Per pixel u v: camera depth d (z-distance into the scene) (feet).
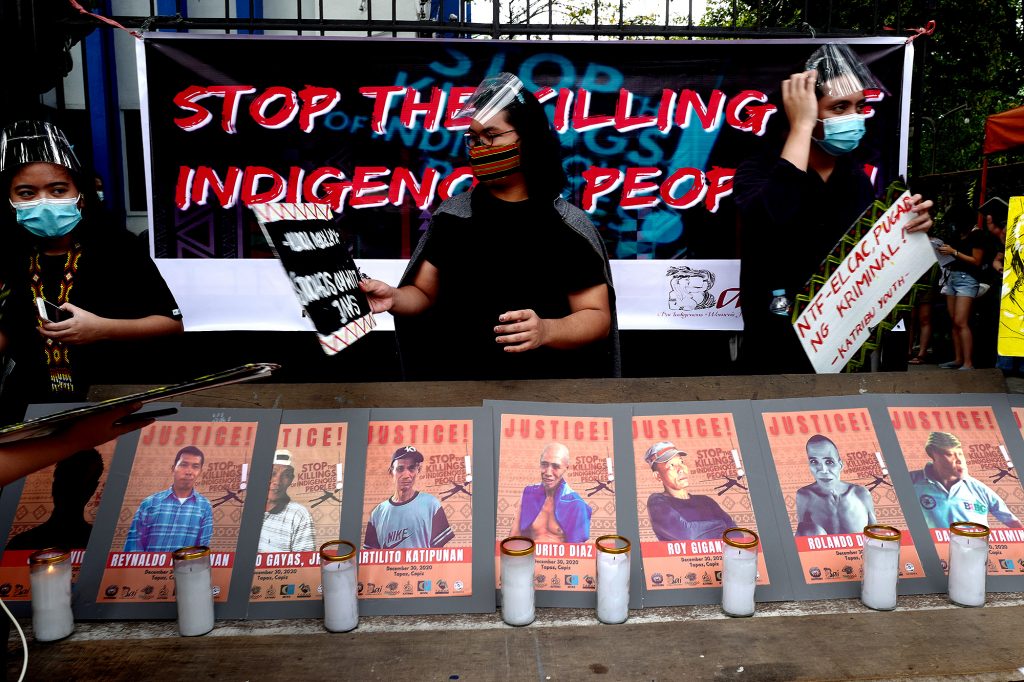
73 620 4.29
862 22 20.01
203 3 11.67
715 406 5.25
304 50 8.16
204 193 8.34
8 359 7.13
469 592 4.49
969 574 4.49
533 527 4.76
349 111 8.27
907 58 8.16
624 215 8.48
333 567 4.20
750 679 3.70
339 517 4.71
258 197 8.36
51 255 6.99
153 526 4.66
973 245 19.13
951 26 28.40
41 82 7.89
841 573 4.69
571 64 8.21
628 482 4.93
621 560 4.28
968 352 19.44
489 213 7.22
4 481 3.10
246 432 4.98
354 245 8.48
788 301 7.97
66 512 4.73
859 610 4.46
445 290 7.41
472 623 4.32
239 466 4.87
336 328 4.89
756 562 4.42
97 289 7.00
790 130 8.02
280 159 8.33
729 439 5.12
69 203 6.66
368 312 5.52
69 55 8.26
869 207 6.73
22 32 7.58
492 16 8.13
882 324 6.77
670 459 5.02
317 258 4.96
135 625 4.33
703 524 4.80
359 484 4.82
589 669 3.80
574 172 8.40
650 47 8.18
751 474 4.99
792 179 7.95
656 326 8.66
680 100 8.29
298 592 4.46
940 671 3.77
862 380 5.54
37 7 7.68
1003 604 4.54
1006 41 29.27
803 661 3.86
